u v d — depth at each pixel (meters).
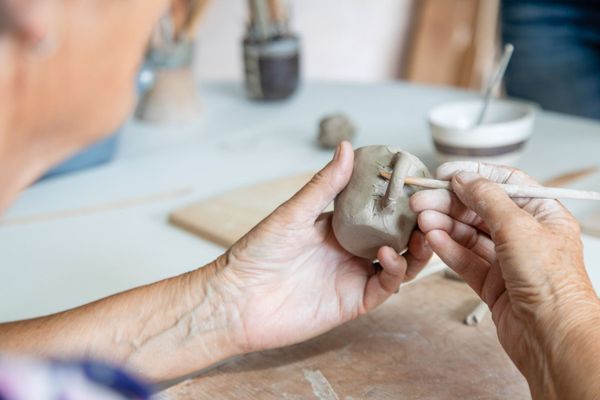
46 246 1.25
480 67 2.98
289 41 1.93
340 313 0.92
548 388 0.70
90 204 1.41
